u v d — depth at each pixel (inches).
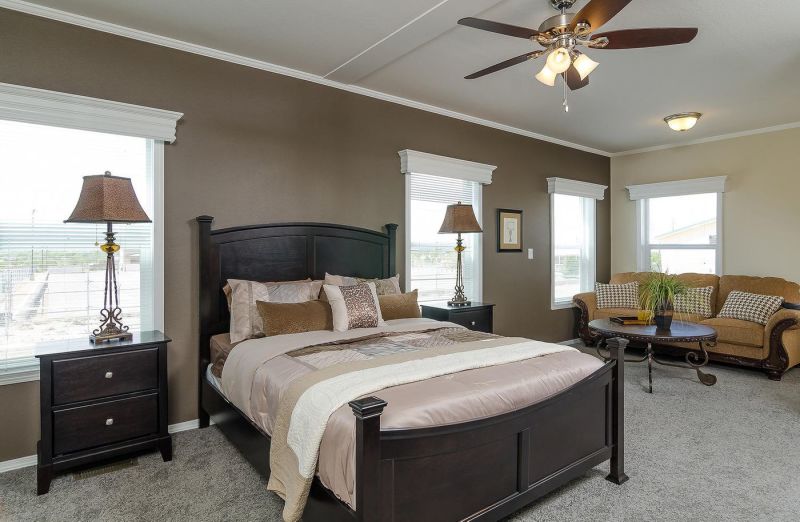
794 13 105.0
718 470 97.6
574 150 233.1
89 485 91.5
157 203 116.6
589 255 243.9
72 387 91.6
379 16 105.8
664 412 132.5
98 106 106.0
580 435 85.0
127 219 96.4
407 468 59.9
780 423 124.0
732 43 119.8
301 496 64.2
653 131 208.1
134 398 98.4
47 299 105.7
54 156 105.8
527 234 209.5
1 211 100.2
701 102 167.3
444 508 63.7
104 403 95.1
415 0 99.0
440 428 61.2
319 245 142.4
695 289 204.2
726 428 120.6
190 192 122.0
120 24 109.7
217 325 124.3
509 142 201.5
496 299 196.7
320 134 145.1
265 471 81.5
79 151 108.8
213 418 114.6
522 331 207.3
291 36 116.2
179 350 121.1
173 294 120.1
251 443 89.1
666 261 236.1
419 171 165.2
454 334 113.2
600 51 124.6
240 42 119.6
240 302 115.7
